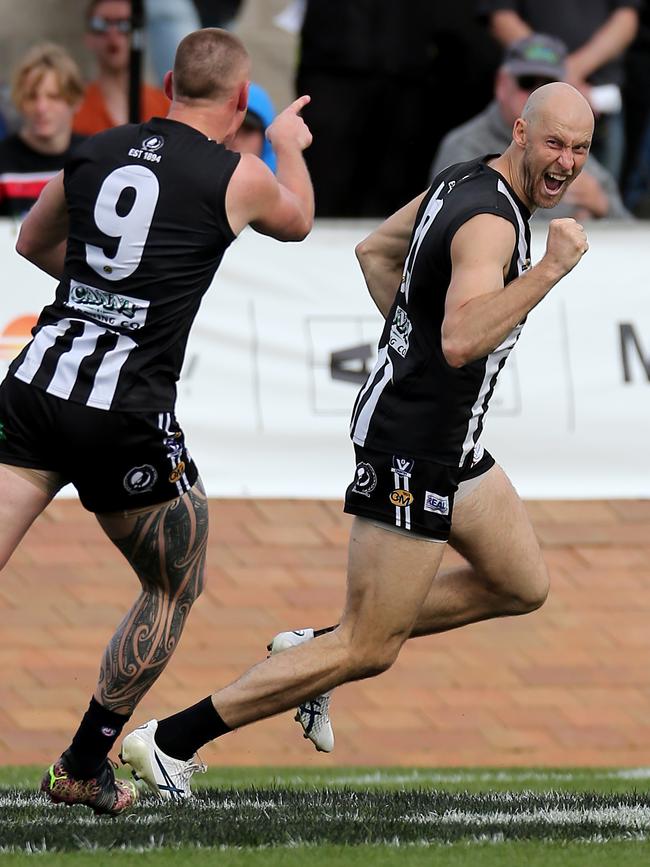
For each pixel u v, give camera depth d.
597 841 13.99
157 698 23.39
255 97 26.03
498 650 24.84
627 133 31.72
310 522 26.41
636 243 26.77
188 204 14.02
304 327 26.20
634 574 26.23
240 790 17.22
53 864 12.44
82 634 24.47
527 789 18.17
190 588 14.74
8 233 25.72
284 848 13.35
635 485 26.61
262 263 26.16
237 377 26.06
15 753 22.31
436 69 31.59
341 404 26.23
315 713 16.95
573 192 28.97
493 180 14.69
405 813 15.51
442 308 14.87
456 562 26.14
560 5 30.81
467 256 14.21
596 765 22.62
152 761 15.51
